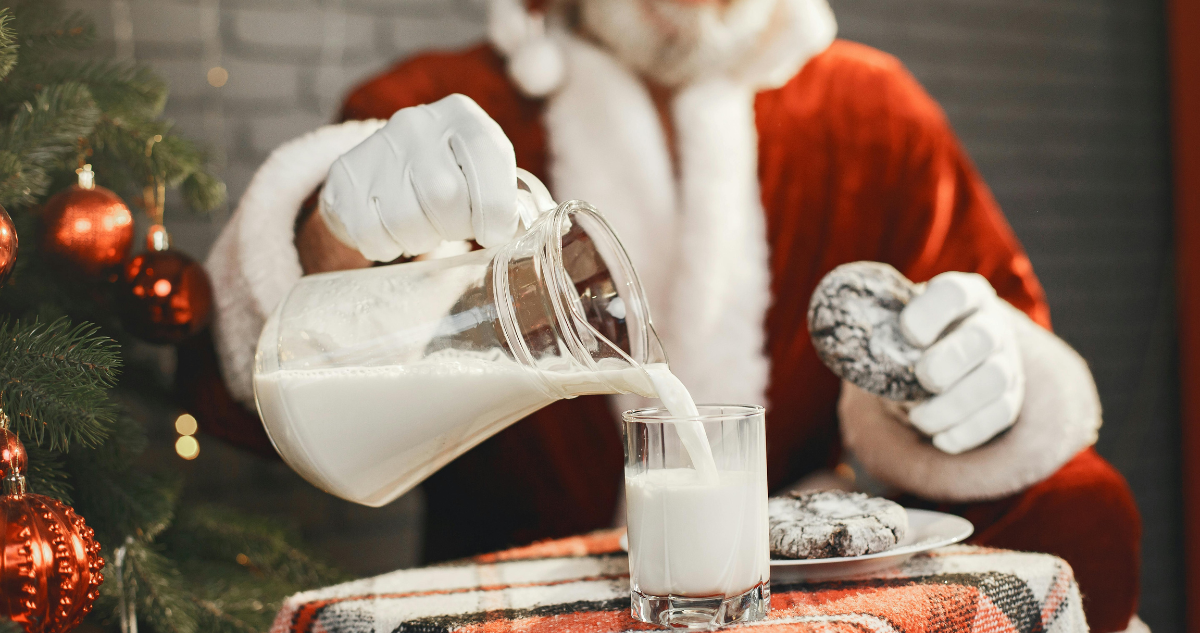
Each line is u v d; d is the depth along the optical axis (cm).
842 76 170
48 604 92
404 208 102
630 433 95
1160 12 250
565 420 156
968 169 171
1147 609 243
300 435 100
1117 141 246
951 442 117
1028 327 125
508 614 96
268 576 136
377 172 104
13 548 91
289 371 100
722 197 153
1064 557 117
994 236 164
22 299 119
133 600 119
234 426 134
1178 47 234
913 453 122
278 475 179
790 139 163
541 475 157
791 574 101
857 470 184
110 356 104
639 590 94
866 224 166
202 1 175
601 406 157
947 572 101
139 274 118
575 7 159
